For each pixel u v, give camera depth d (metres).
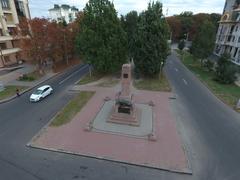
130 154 16.56
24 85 34.41
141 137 19.00
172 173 14.67
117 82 35.69
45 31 38.31
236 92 31.48
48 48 40.69
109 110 24.44
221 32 58.06
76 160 15.93
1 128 21.00
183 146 17.77
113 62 36.97
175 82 36.25
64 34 45.38
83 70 45.03
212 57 60.44
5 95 29.69
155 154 16.61
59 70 44.56
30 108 25.80
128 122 21.20
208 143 18.45
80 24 37.84
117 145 17.77
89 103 26.64
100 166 15.29
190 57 61.53
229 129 20.98
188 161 15.87
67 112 24.03
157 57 34.56
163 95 29.83
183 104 26.86
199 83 36.12
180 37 96.44
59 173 14.58
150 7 34.22
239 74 41.69
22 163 15.62
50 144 17.86
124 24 47.78
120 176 14.31
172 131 20.16
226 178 14.38
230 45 52.78
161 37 33.81
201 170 15.09
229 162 16.03
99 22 34.69
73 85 34.66
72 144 17.86
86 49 36.22
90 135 19.27
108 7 35.09
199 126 21.38
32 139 18.66
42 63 43.47
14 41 49.72
